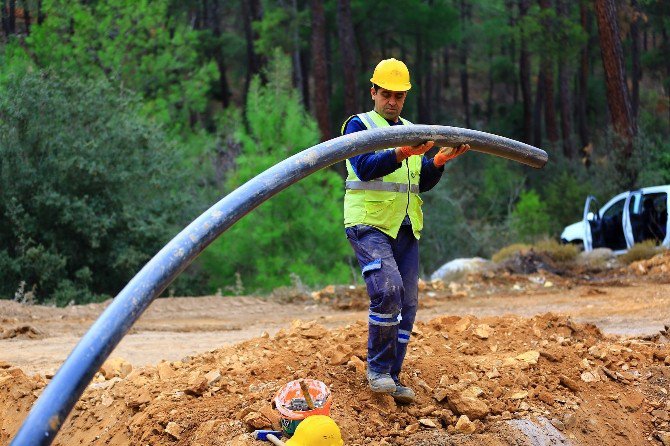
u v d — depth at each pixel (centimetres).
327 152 396
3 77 1908
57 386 313
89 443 507
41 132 1791
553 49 2623
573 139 3412
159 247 1891
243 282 1853
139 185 1894
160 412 492
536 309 1122
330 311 1212
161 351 834
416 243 498
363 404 489
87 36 2591
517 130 4694
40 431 304
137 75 2705
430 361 551
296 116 1853
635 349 629
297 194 1798
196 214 1986
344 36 2886
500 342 611
